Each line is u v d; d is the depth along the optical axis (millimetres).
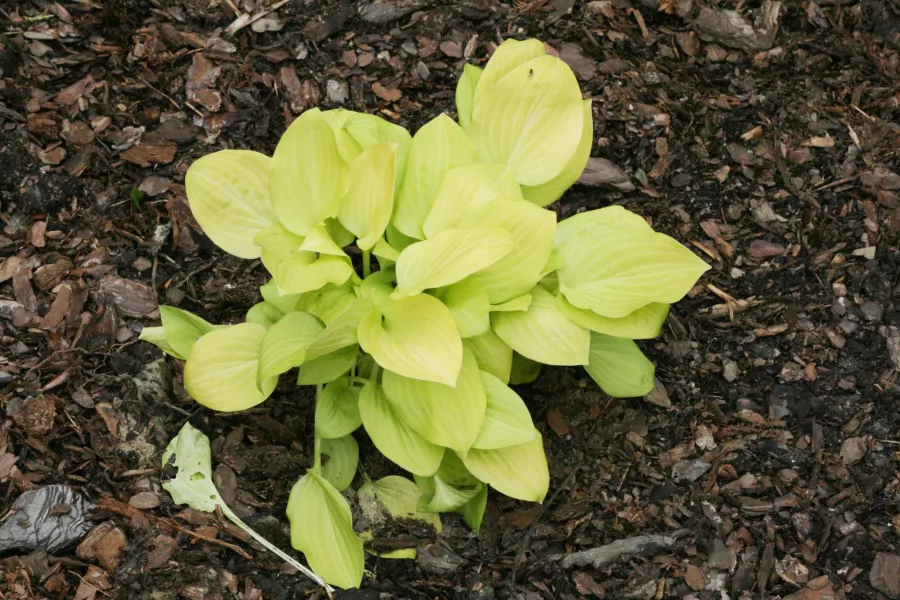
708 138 2074
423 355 1758
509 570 1888
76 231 1986
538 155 1864
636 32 2133
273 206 1821
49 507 1860
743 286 2010
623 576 1891
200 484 1883
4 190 1988
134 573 1854
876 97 2105
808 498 1923
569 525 1911
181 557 1865
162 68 2072
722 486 1930
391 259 1817
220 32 2102
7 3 2084
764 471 1937
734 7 2145
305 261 1816
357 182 1812
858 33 2143
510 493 1819
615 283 1826
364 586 1873
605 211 1856
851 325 1992
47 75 2051
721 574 1892
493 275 1812
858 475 1932
